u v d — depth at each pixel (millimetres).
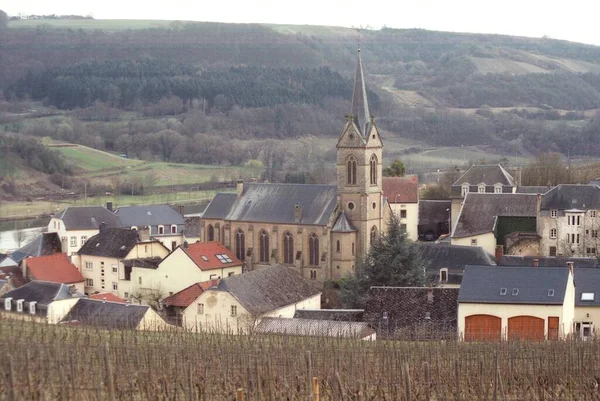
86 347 101000
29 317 143625
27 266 187500
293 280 160500
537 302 128625
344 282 169750
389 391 92562
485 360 98250
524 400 93125
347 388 91625
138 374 93812
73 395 87375
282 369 95562
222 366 96875
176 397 91000
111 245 195125
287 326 136000
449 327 133375
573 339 110812
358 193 195375
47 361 94062
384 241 164625
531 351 103875
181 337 112812
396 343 114000
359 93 196250
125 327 135500
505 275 132875
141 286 186875
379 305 138875
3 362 92062
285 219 199500
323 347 104000
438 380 93188
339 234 194250
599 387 92875
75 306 147750
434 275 172875
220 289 146625
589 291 139750
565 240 199250
